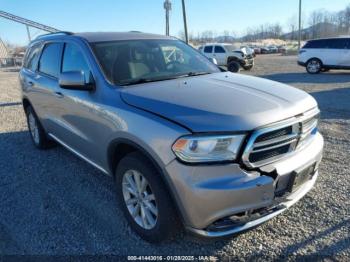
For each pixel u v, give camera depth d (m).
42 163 5.22
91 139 3.72
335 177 4.25
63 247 3.17
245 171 2.59
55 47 4.70
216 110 2.70
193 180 2.56
